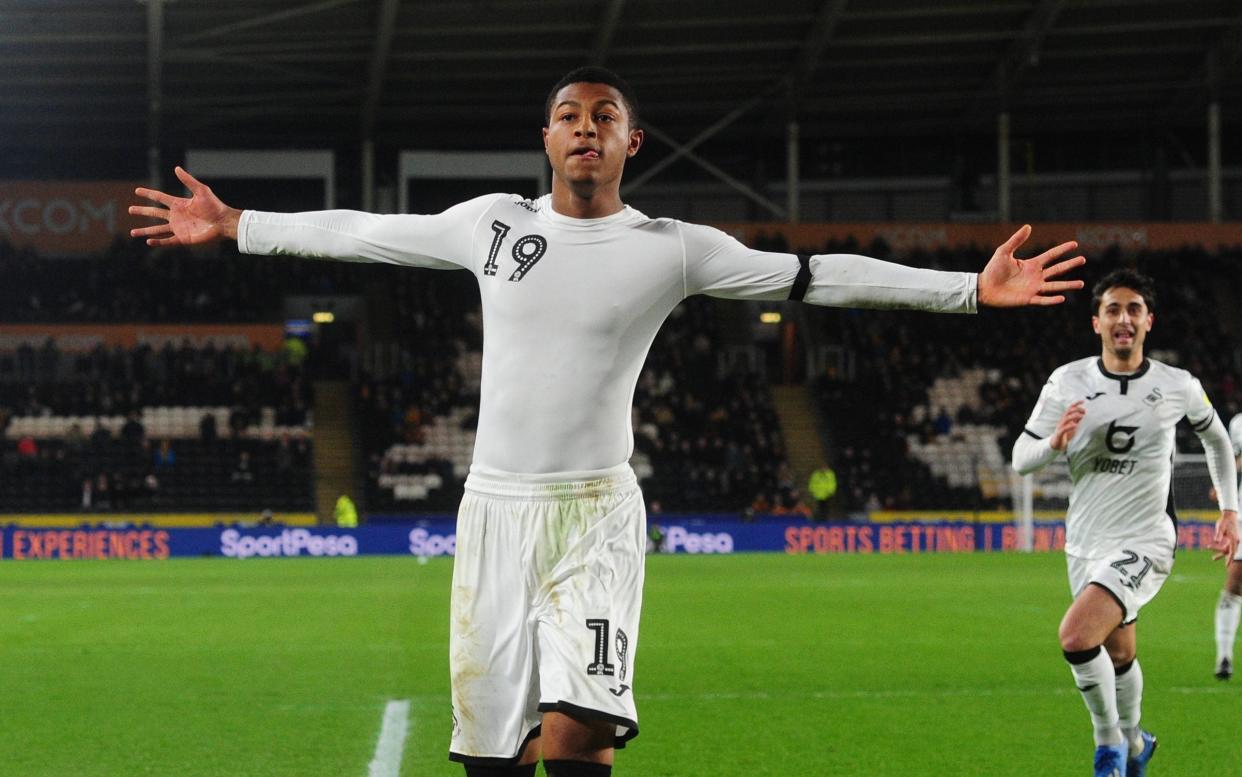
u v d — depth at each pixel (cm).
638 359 620
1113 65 5531
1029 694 1427
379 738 1158
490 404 618
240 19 4803
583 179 599
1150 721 1262
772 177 6588
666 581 3164
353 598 2670
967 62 5462
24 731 1201
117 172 6222
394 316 5831
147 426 5084
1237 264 5931
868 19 5050
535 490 603
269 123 5881
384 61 5044
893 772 1033
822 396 5494
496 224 622
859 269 605
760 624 2172
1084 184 6538
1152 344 5647
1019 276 591
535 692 604
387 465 4950
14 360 5138
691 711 1318
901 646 1877
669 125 6078
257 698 1386
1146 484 1005
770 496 4922
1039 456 1021
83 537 4253
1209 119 5850
